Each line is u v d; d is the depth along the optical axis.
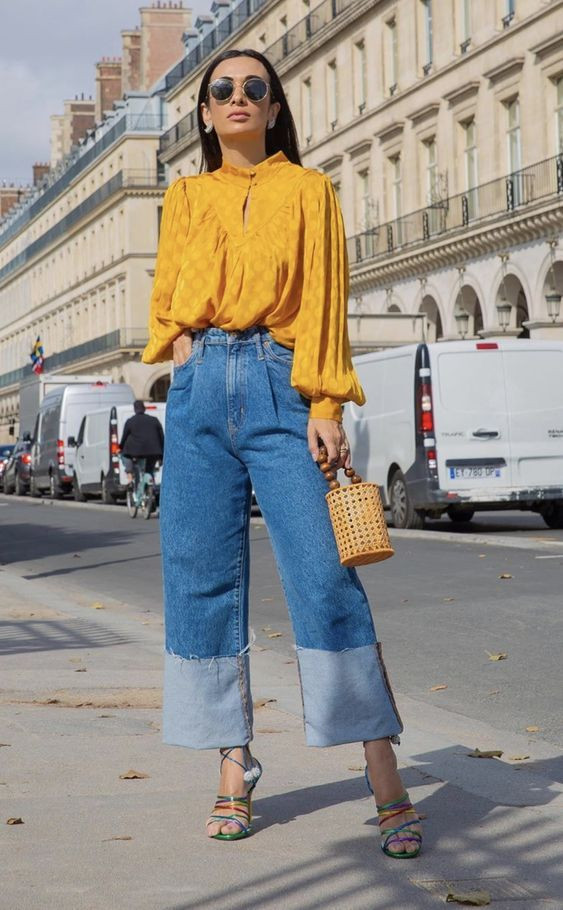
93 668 8.45
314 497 4.36
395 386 21.00
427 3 48.28
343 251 4.45
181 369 4.52
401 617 11.01
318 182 4.46
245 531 4.60
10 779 5.29
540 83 40.75
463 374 20.28
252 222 4.43
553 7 39.72
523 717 7.14
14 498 47.47
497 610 11.15
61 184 104.38
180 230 4.52
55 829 4.54
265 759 5.63
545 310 39.97
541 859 4.18
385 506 21.56
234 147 4.56
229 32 67.81
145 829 4.54
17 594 13.48
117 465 36.34
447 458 20.19
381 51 51.19
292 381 4.33
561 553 15.79
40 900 3.83
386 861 4.18
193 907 3.77
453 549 17.02
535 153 41.09
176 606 4.59
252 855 4.24
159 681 7.93
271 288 4.36
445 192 46.25
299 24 58.09
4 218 132.62
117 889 3.92
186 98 75.25
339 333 4.38
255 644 10.05
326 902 3.80
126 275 85.75
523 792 5.04
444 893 3.88
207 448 4.49
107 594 14.08
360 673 4.38
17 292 122.19
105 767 5.49
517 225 40.38
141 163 85.69
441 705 7.50
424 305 47.97
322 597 4.37
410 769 5.46
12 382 118.94
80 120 116.19
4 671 8.33
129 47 96.69
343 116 54.78
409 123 49.22
